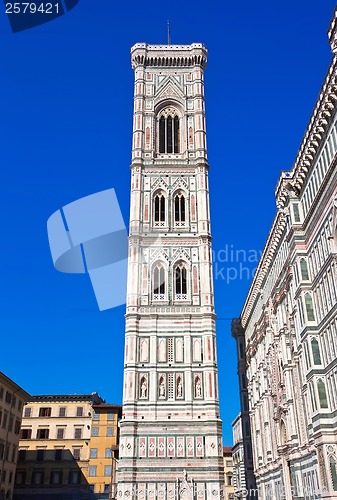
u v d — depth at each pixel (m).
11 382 88.75
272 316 67.25
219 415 69.31
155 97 93.38
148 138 89.00
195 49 97.12
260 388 75.75
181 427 67.81
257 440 77.94
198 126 90.06
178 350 72.88
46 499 98.38
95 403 111.25
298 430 55.00
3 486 85.81
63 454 102.75
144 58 96.56
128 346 72.62
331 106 45.06
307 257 52.91
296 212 54.94
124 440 66.69
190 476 65.19
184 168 86.62
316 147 49.50
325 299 47.81
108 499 97.38
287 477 59.16
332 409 45.50
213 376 71.00
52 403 108.00
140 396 69.81
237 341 96.25
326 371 47.28
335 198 44.91
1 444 85.62
